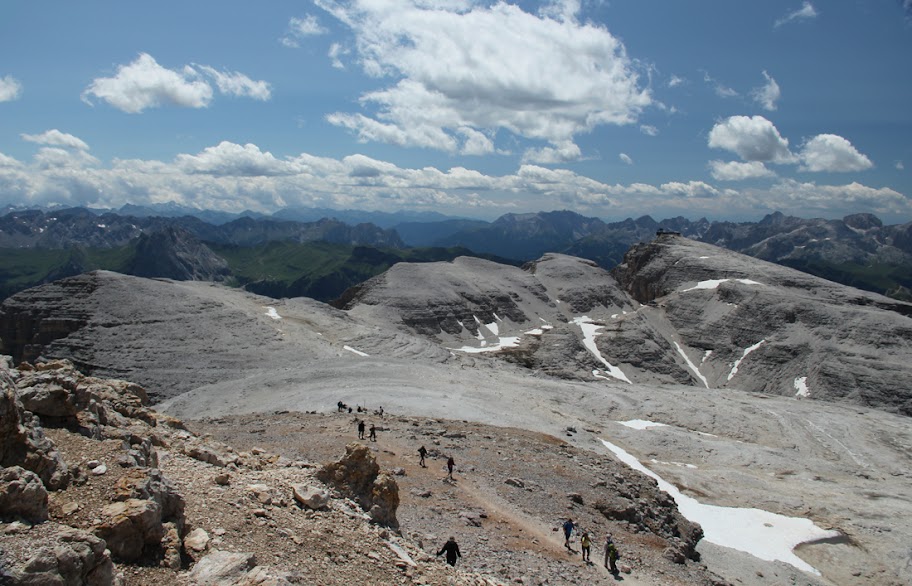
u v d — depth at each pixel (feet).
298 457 119.44
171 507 52.29
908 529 175.22
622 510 132.36
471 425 194.18
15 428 47.32
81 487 48.52
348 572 53.93
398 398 236.84
